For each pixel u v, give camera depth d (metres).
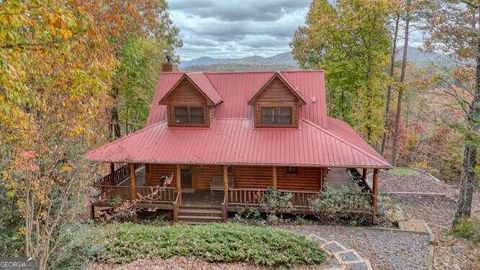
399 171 24.14
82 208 7.46
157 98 20.58
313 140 16.55
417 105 34.28
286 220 15.73
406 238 13.12
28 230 6.11
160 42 32.06
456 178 30.14
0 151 5.76
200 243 11.09
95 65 6.78
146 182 18.75
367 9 23.73
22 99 5.22
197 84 17.83
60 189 6.68
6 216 6.82
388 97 28.08
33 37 5.57
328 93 34.44
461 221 11.69
